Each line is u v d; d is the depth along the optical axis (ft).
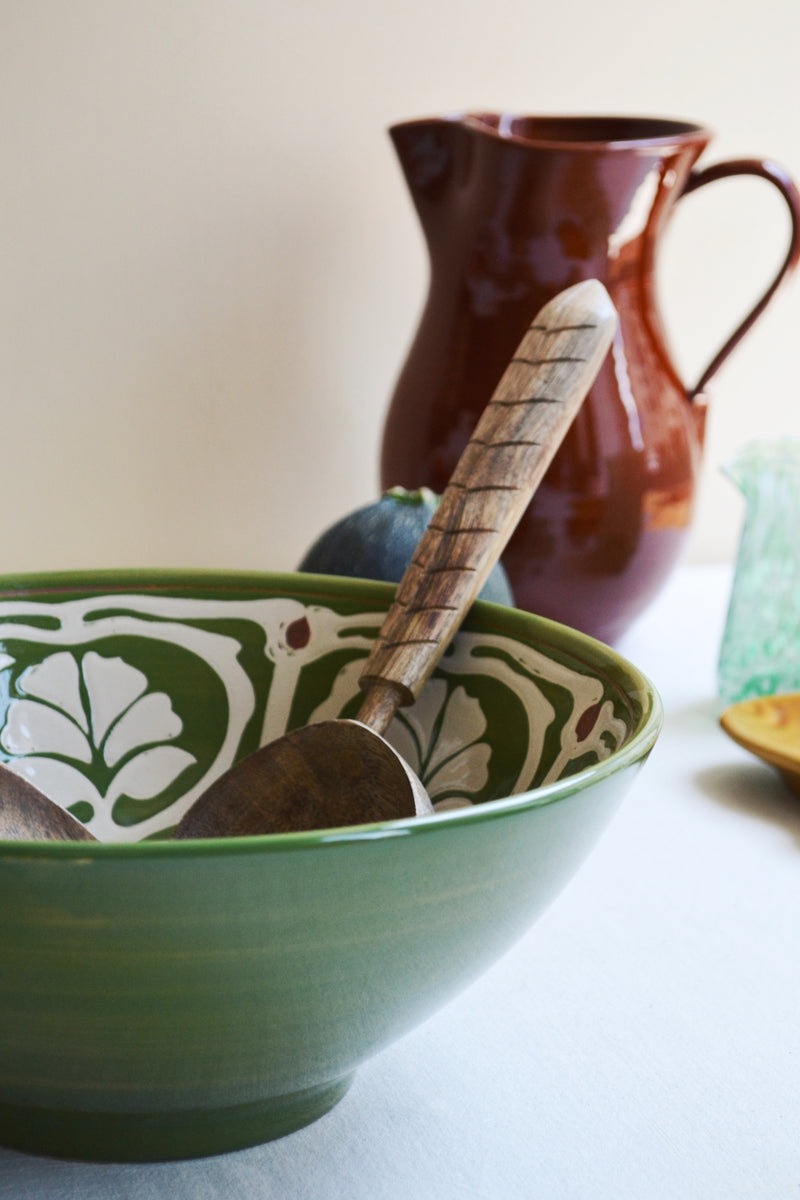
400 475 2.30
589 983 1.38
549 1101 1.18
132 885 0.78
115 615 1.57
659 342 2.24
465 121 2.11
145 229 2.53
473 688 1.47
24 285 2.47
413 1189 1.06
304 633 1.59
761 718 1.97
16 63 2.35
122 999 0.84
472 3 2.70
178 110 2.50
